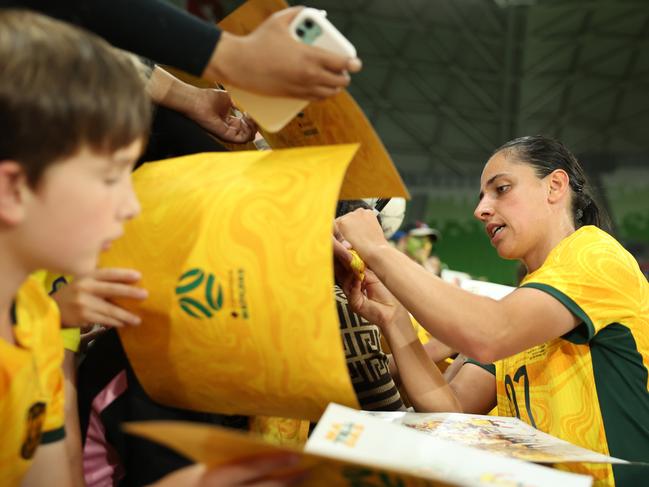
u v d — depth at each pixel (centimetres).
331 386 66
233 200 70
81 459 78
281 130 84
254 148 103
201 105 91
